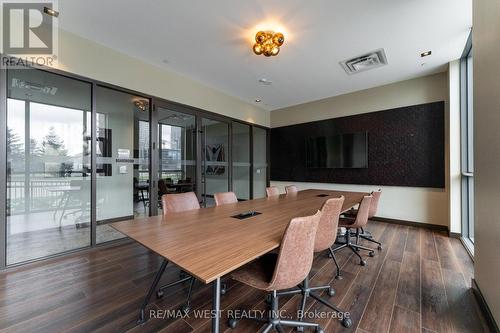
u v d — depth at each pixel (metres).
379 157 4.51
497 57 1.40
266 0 2.22
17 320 1.64
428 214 4.01
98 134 3.11
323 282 2.21
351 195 3.52
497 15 1.39
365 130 4.68
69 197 2.89
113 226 1.73
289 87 4.60
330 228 1.90
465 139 3.40
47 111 2.69
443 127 3.84
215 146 4.83
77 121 2.91
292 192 3.91
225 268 1.01
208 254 1.18
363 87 4.58
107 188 3.26
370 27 2.61
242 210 2.34
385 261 2.67
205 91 4.51
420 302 1.87
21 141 2.51
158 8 2.33
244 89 4.73
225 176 5.07
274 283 1.27
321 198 3.20
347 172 4.95
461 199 3.45
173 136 4.03
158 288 2.08
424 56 3.30
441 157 3.87
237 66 3.66
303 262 1.35
